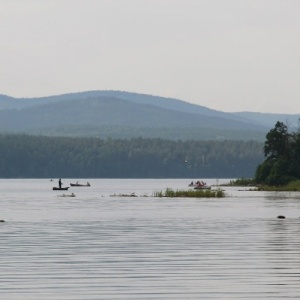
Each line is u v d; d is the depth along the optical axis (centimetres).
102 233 15600
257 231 15950
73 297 8994
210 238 14550
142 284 9719
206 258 11781
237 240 14162
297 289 9406
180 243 13725
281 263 11275
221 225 17525
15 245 13438
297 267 10919
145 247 13138
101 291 9312
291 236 14862
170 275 10319
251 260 11575
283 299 8888
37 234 15388
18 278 10094
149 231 16038
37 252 12481
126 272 10538
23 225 17625
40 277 10169
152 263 11300
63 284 9712
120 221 18775
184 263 11294
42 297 8988
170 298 8956
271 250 12694
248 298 8944
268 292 9250
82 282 9831
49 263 11300
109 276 10238
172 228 16762
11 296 9031
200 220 19038
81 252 12481
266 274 10375
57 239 14412
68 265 11119
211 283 9775
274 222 18350
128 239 14400
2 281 9894
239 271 10600
